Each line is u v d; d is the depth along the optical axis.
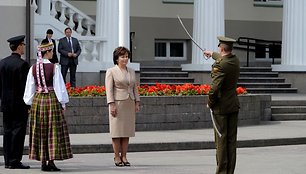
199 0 39.44
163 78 39.12
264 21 46.88
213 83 15.73
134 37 44.47
